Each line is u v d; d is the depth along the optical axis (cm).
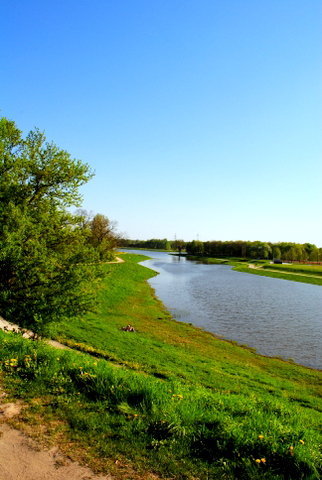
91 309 1259
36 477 421
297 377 1753
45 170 1395
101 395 682
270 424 612
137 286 4850
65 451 486
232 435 541
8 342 988
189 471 463
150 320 2912
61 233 1380
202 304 3856
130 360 1538
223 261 12675
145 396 669
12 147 1459
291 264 11650
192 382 1309
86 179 1491
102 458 476
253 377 1622
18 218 1148
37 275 1171
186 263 11431
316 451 527
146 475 446
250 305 3862
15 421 557
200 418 612
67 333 1923
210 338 2464
